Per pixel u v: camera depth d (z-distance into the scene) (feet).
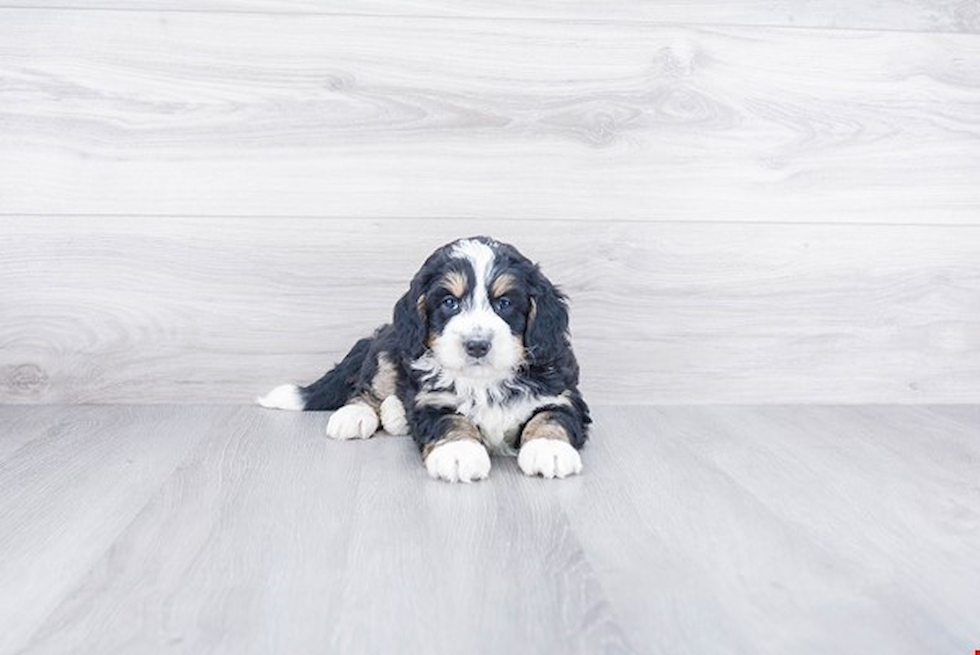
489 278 5.59
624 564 3.94
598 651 3.20
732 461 5.55
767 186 7.09
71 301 6.87
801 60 7.02
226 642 3.24
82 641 3.24
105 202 6.81
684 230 7.07
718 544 4.19
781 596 3.65
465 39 6.83
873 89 7.09
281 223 6.89
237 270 6.91
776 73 7.01
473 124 6.89
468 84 6.87
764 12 6.95
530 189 6.97
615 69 6.92
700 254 7.09
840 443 6.02
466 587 3.69
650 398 7.20
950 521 4.53
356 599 3.58
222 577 3.77
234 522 4.41
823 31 7.01
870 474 5.32
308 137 6.84
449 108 6.88
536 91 6.90
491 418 5.67
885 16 7.04
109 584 3.70
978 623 3.44
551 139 6.93
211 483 5.02
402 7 6.79
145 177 6.81
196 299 6.93
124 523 4.38
